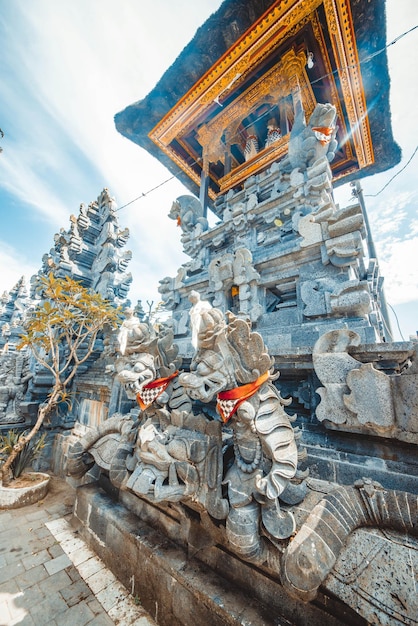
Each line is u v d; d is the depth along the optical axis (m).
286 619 2.90
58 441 10.11
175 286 8.39
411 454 3.25
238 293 6.79
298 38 8.64
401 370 3.68
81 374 10.94
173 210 10.28
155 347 4.46
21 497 7.20
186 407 4.50
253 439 3.22
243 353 3.21
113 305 11.82
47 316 8.33
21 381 11.38
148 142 12.22
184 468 3.40
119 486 4.61
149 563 4.02
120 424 5.58
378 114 10.75
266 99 10.12
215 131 11.25
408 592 2.08
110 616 3.88
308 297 5.25
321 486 3.43
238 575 3.38
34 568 4.80
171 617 3.57
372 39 7.95
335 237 5.05
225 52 8.47
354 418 3.47
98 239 14.16
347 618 2.58
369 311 4.49
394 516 2.54
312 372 4.39
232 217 8.08
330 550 2.45
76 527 6.03
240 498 3.08
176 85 9.95
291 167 7.43
